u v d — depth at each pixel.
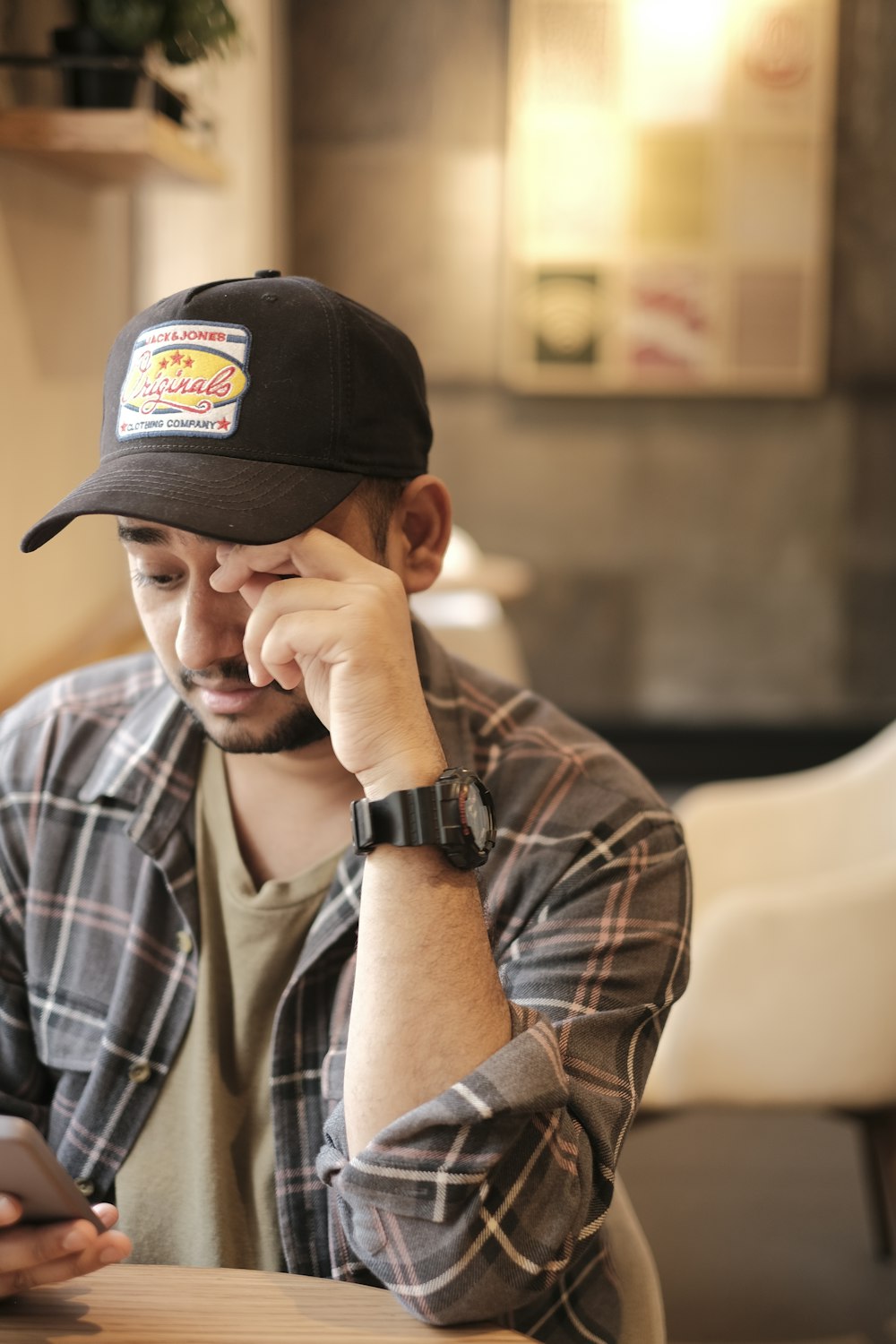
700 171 4.89
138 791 1.12
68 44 1.83
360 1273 0.99
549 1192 0.87
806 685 5.23
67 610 2.32
